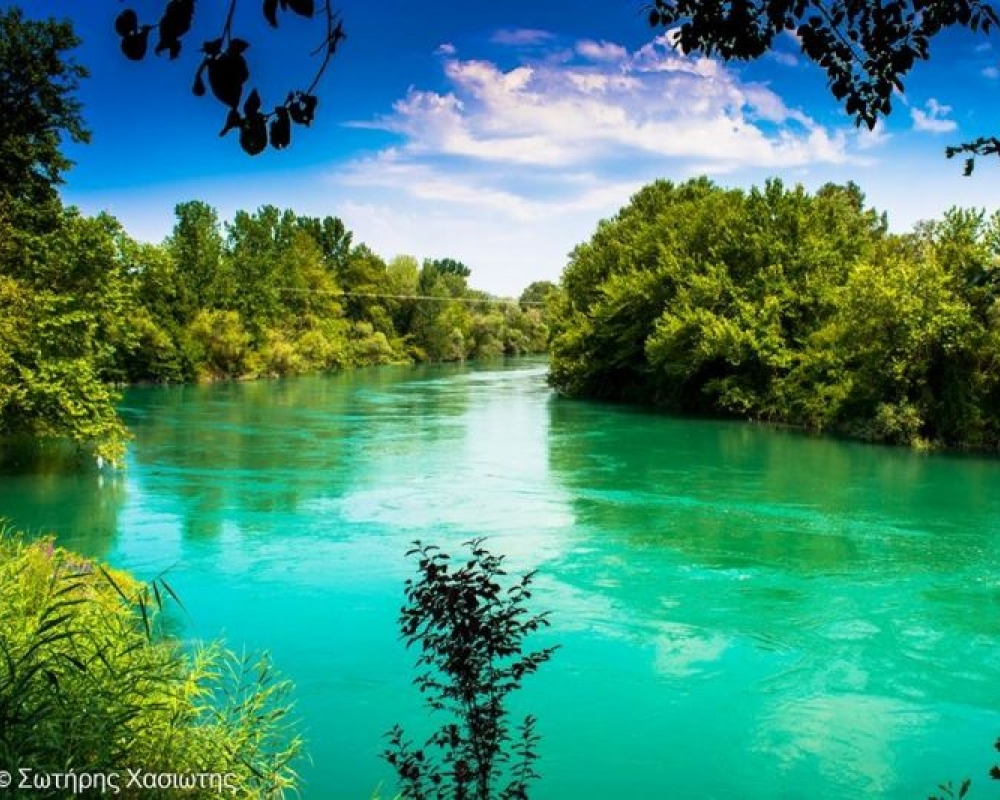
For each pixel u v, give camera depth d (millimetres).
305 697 10844
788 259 44125
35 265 26266
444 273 137000
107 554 17234
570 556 17422
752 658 12305
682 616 13984
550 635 13117
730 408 42938
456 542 18422
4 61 26672
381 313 103250
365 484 25047
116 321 28391
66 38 27547
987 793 8922
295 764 9141
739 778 9219
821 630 13375
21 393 23422
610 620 13766
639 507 22000
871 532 19359
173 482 25047
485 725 5383
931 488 24344
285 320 88562
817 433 36562
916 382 33406
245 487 24438
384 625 13391
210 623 13438
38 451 29672
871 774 9312
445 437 35375
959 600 14789
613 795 8797
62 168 28344
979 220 31844
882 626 13562
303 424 39906
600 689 11297
